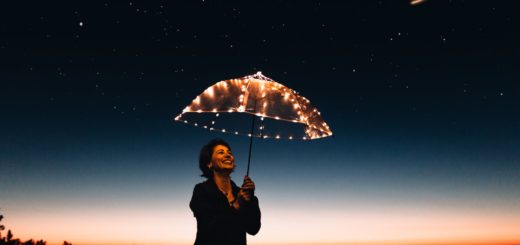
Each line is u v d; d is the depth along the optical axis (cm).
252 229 265
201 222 257
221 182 276
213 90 305
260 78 313
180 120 324
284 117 294
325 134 331
